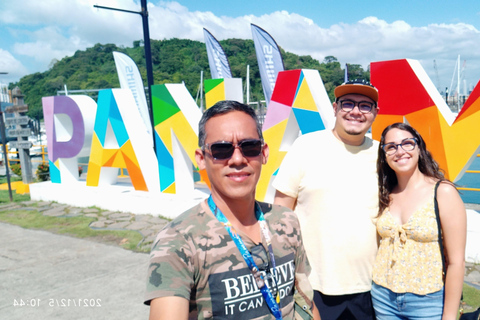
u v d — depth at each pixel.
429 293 1.83
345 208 2.04
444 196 1.86
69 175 7.63
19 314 3.22
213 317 1.11
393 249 1.94
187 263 1.09
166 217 5.97
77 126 7.04
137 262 4.30
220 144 1.16
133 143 6.17
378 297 2.00
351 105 2.02
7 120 9.18
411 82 3.89
